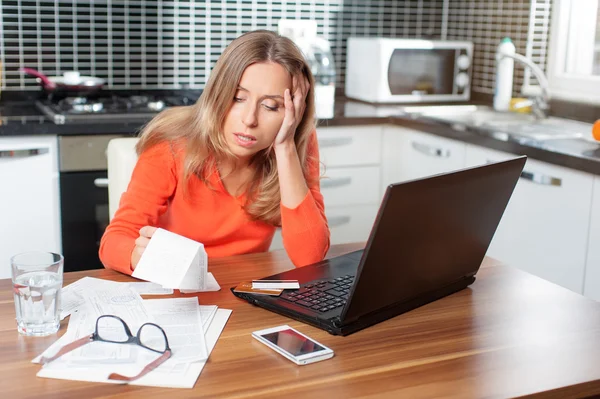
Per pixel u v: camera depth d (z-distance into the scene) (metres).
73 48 3.36
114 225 1.58
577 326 1.25
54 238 2.87
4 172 2.73
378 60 3.46
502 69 3.28
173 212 1.70
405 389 1.00
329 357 1.09
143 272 1.25
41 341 1.12
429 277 1.31
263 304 1.28
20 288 1.13
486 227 1.38
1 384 0.98
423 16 3.95
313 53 3.37
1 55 3.26
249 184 1.67
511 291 1.42
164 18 3.47
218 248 1.74
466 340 1.17
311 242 1.57
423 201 1.14
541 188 2.52
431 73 3.57
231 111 1.49
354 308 1.18
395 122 3.25
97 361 1.05
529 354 1.13
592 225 2.31
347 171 3.24
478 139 2.75
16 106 3.18
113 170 1.91
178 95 3.57
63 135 2.79
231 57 1.46
